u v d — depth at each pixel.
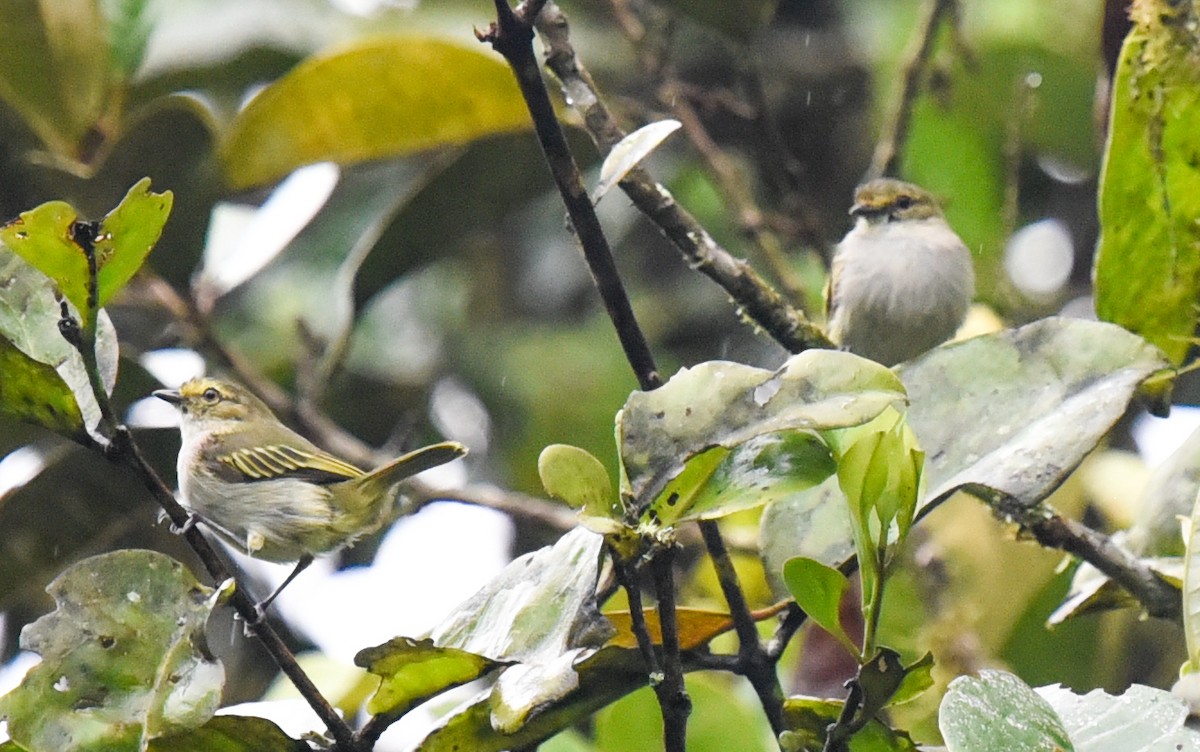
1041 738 4.71
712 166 12.11
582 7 14.66
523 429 14.12
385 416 14.12
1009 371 6.03
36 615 11.45
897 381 4.93
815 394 4.89
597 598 6.06
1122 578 7.53
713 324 14.59
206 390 9.87
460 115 10.68
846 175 15.77
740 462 5.18
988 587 10.16
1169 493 7.67
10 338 5.49
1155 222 7.52
